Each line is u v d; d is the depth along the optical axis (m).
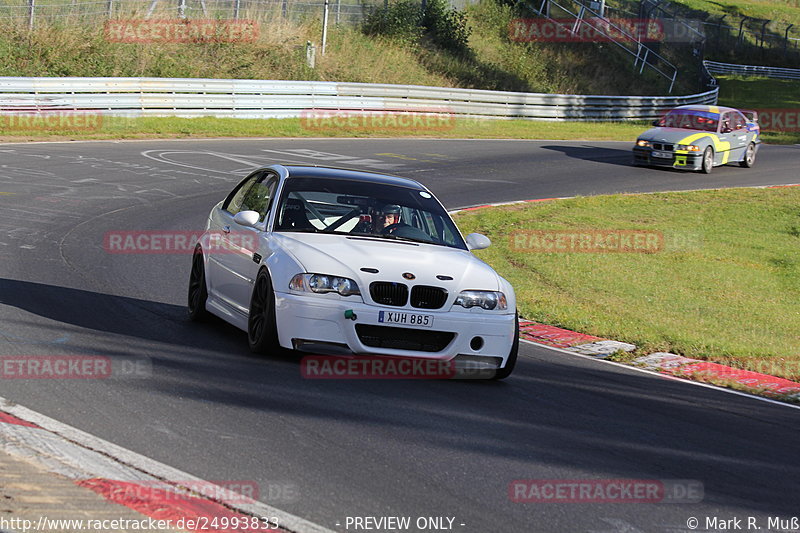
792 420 24.64
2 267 33.69
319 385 21.78
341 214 26.02
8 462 14.34
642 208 69.00
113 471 14.59
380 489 15.38
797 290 48.16
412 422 19.61
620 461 18.66
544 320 35.94
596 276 46.41
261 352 23.97
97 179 59.50
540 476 17.06
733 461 19.67
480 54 153.38
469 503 15.19
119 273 35.34
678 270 50.00
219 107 95.19
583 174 83.44
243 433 17.58
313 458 16.58
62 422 17.00
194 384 20.73
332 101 103.19
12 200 49.72
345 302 22.75
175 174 64.31
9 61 96.31
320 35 129.50
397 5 143.12
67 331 24.92
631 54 180.12
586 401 23.86
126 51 105.88
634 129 127.69
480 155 89.44
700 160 87.81
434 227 26.70
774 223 66.88
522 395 23.62
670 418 23.08
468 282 23.94
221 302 27.08
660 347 32.69
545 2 179.75
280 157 75.50
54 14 108.50
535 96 124.12
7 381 19.42
